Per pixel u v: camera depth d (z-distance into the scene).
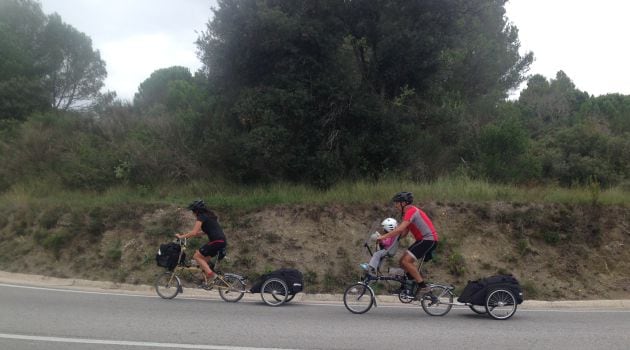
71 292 9.95
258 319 7.70
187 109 18.84
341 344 6.24
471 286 8.27
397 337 6.68
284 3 15.52
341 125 15.56
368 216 12.67
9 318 7.34
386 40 15.14
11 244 13.04
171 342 6.14
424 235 8.27
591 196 13.42
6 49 26.41
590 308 9.67
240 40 15.16
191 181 16.03
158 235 12.38
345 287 10.83
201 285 9.45
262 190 14.65
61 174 17.38
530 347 6.25
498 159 16.48
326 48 15.05
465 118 18.16
